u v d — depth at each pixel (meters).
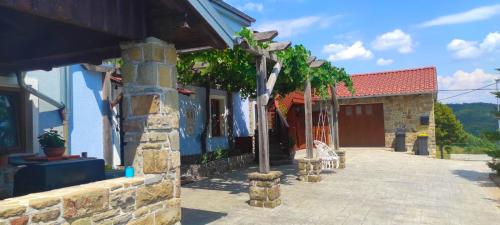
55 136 4.86
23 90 6.91
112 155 9.00
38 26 4.37
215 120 13.43
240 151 13.44
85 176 4.55
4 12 3.87
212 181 9.54
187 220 5.88
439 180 9.62
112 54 5.04
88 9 3.65
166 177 4.51
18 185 4.25
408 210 6.53
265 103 7.00
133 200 4.00
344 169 11.59
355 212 6.39
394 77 18.64
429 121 16.56
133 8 4.25
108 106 8.96
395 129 17.25
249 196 7.32
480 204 7.00
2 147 6.40
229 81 11.21
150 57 4.38
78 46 4.77
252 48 6.64
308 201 7.22
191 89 11.93
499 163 10.01
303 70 8.59
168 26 4.36
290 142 13.71
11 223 2.78
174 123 4.67
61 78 7.74
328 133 18.47
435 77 17.41
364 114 18.34
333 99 12.12
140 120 4.46
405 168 11.82
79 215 3.35
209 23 4.48
